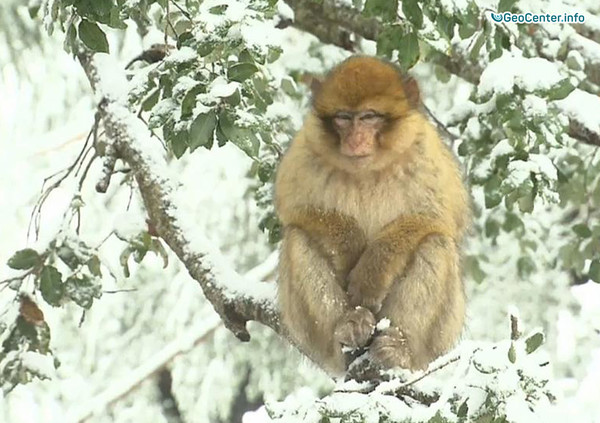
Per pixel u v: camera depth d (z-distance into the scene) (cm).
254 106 1234
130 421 2244
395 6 1109
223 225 2273
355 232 1093
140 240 1277
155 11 1525
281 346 2327
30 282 1374
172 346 2152
